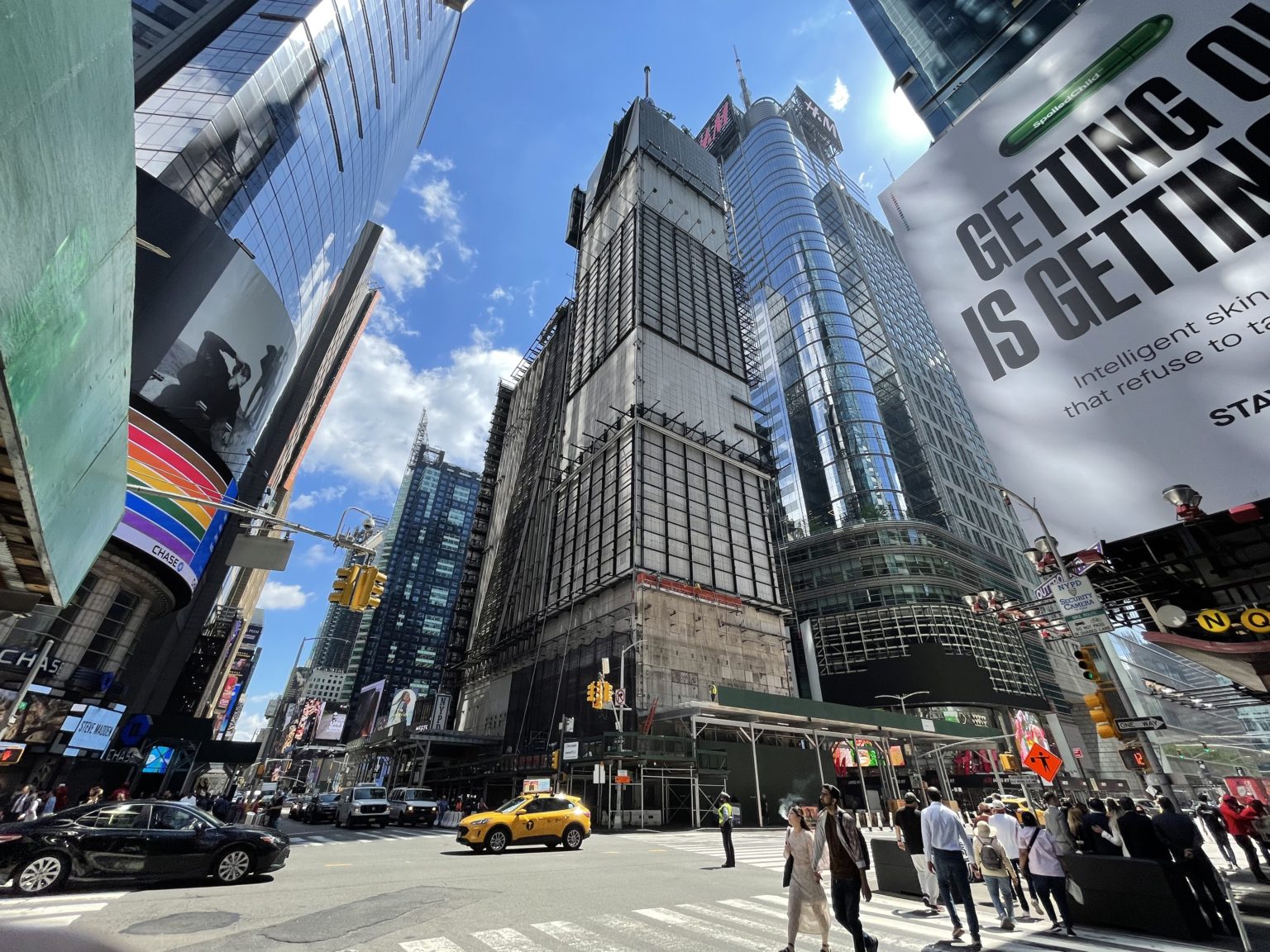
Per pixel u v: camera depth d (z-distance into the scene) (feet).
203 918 25.80
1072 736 202.59
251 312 133.49
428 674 604.08
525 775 132.36
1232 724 66.80
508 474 283.79
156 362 109.91
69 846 31.81
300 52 156.15
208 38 144.15
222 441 127.13
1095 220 23.20
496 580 238.68
